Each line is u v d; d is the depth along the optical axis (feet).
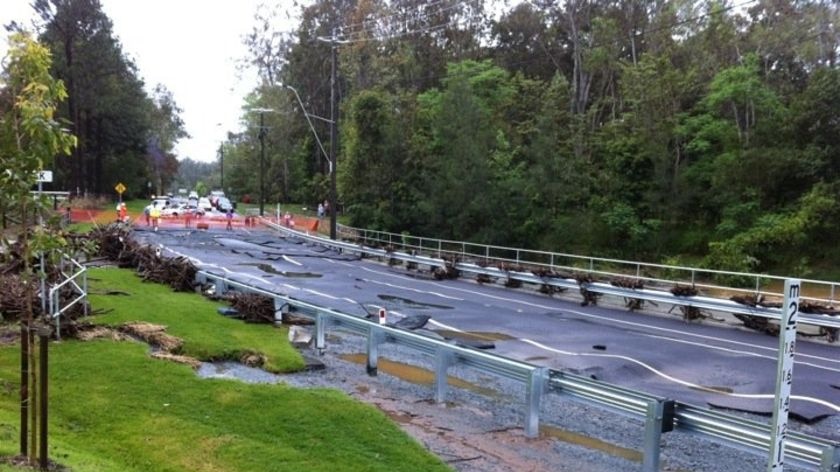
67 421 25.88
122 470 20.90
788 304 13.69
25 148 18.15
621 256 128.98
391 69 172.96
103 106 214.48
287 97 248.52
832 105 112.68
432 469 23.48
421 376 37.14
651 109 132.46
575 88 169.27
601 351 45.78
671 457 26.12
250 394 30.12
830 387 37.58
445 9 190.39
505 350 45.06
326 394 30.89
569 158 141.18
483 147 138.51
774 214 113.80
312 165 240.94
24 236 18.51
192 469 22.16
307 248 122.21
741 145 124.26
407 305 63.87
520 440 27.53
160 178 380.37
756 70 126.41
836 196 107.55
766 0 146.72
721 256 108.88
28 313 19.08
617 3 177.06
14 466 18.13
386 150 144.97
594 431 29.01
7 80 17.48
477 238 133.59
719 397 35.04
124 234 80.94
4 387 29.12
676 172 130.93
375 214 143.33
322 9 231.50
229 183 349.82
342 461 23.44
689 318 62.59
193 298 55.72
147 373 32.27
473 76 158.71
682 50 148.15
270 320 47.98
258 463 22.79
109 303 48.75
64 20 198.49
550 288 78.13
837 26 134.31
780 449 13.98
